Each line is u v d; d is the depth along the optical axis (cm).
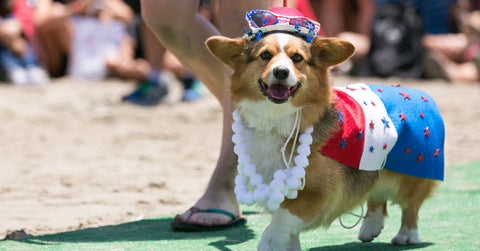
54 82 1675
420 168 425
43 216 542
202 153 897
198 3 521
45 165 808
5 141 985
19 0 1641
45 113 1245
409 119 422
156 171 770
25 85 1589
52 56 1758
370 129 393
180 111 1277
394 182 431
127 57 1730
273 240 379
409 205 437
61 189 663
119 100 1391
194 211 491
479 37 1816
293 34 391
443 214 517
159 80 1365
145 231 485
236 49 396
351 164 384
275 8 409
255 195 371
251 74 380
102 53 1730
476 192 603
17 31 1611
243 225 504
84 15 1761
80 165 809
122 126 1130
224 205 496
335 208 393
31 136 1030
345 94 410
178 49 520
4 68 1609
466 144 930
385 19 1731
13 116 1205
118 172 762
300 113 376
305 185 375
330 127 381
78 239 456
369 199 452
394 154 413
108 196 630
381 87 439
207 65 525
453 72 1736
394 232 478
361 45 1744
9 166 800
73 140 1002
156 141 995
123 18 1780
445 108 1277
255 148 382
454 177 691
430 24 1886
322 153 376
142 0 506
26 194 639
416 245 428
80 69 1714
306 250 423
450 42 1809
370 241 448
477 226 470
